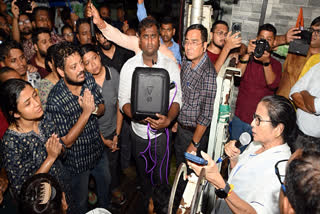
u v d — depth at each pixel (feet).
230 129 12.41
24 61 9.49
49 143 6.41
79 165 8.05
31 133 6.23
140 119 7.38
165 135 8.92
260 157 5.24
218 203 6.59
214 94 7.99
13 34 14.02
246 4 13.26
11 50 9.04
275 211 4.64
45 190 4.70
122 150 11.36
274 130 5.08
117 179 11.06
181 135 9.67
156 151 8.89
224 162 8.48
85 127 7.84
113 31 9.65
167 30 11.07
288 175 3.08
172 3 18.10
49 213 4.64
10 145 5.96
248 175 5.27
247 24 13.61
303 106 8.16
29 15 15.16
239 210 4.58
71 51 6.98
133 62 8.32
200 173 4.46
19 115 5.89
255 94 10.91
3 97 5.71
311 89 7.99
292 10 12.65
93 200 10.00
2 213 6.79
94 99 8.16
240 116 11.53
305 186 2.79
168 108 7.81
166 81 6.98
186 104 8.91
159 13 18.62
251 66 10.80
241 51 11.63
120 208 9.95
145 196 9.51
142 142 8.77
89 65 8.64
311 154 3.00
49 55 7.83
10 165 6.02
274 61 10.61
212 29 11.05
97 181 9.32
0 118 7.38
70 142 7.31
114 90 9.48
